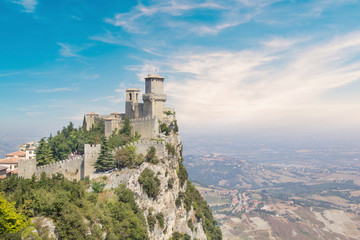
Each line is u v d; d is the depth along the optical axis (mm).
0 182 88062
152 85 149000
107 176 116875
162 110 151625
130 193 106750
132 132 146750
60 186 87375
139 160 121375
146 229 102312
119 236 88312
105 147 121062
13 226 63375
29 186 82625
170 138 143750
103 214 88312
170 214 122125
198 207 164750
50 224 70375
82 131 162125
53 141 138750
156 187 116875
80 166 123438
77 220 73250
